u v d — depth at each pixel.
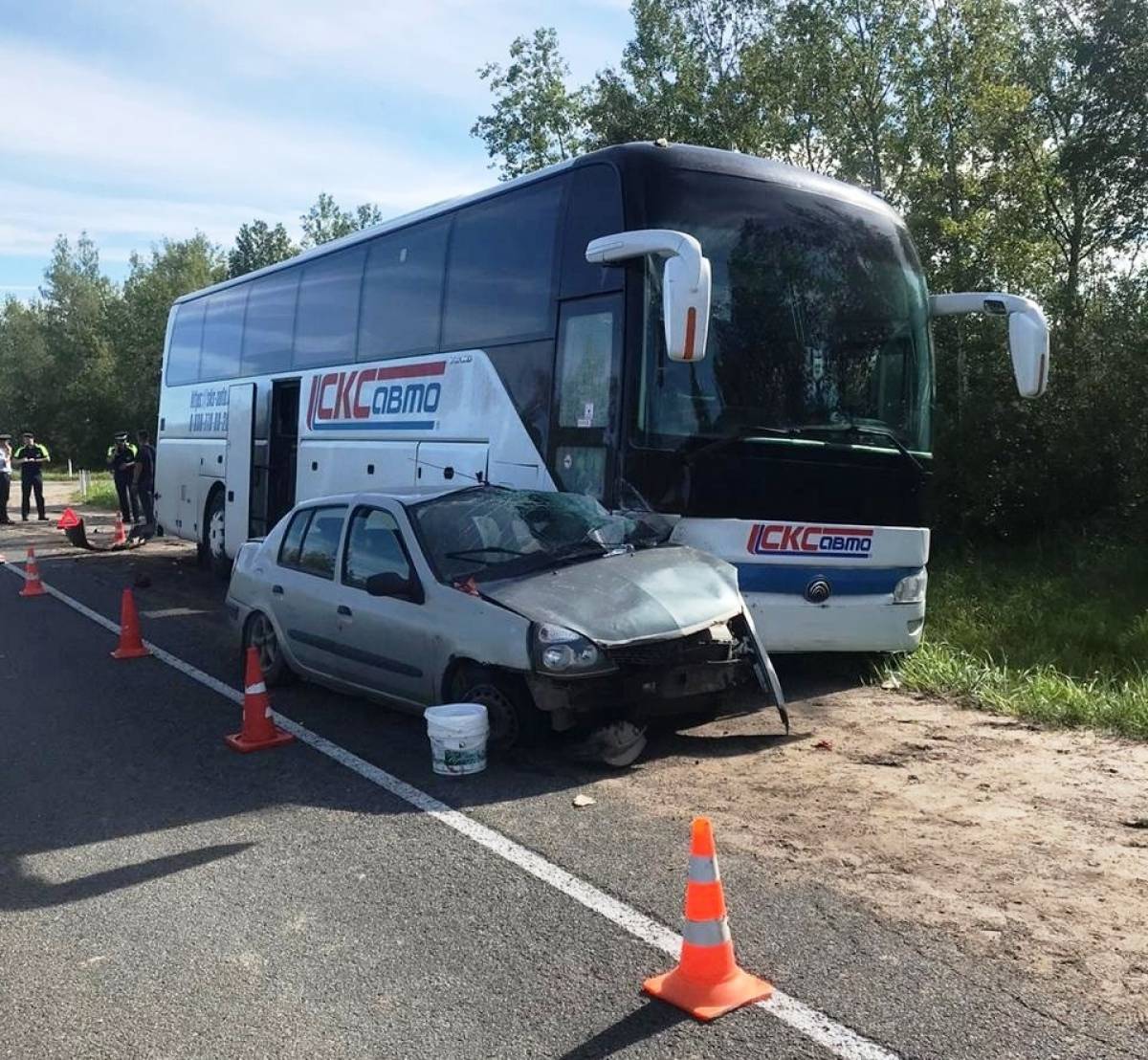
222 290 15.38
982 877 4.71
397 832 5.34
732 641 6.45
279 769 6.42
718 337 7.51
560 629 5.98
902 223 8.76
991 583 12.88
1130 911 4.36
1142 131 16.05
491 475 8.78
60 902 4.62
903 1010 3.59
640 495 7.24
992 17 17.88
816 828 5.34
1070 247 19.61
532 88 30.78
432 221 10.01
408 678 6.79
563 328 8.02
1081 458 14.31
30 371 82.88
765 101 22.12
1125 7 15.94
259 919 4.41
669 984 3.71
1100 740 6.97
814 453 7.72
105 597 13.84
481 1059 3.38
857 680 8.70
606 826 5.38
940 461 15.20
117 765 6.56
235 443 14.22
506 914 4.41
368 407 10.86
